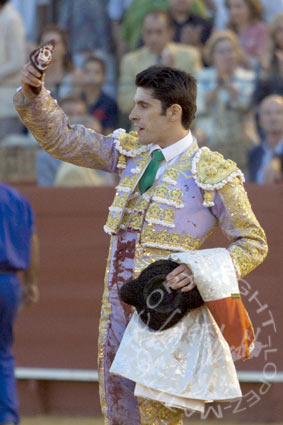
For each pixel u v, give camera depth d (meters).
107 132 17.55
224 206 9.27
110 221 9.52
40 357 16.72
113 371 8.96
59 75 18.89
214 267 8.84
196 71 18.19
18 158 17.80
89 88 17.59
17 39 19.58
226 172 9.25
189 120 9.53
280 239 15.89
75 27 20.19
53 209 16.86
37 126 9.58
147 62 18.84
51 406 16.73
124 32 19.95
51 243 16.84
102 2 20.12
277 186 15.98
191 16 19.48
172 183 9.33
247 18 19.45
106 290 9.70
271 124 16.77
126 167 9.76
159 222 9.26
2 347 12.50
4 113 17.83
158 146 9.55
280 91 17.02
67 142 9.73
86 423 15.75
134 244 9.46
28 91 9.37
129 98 17.55
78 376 16.50
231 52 17.72
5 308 12.42
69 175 17.47
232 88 17.06
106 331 9.64
